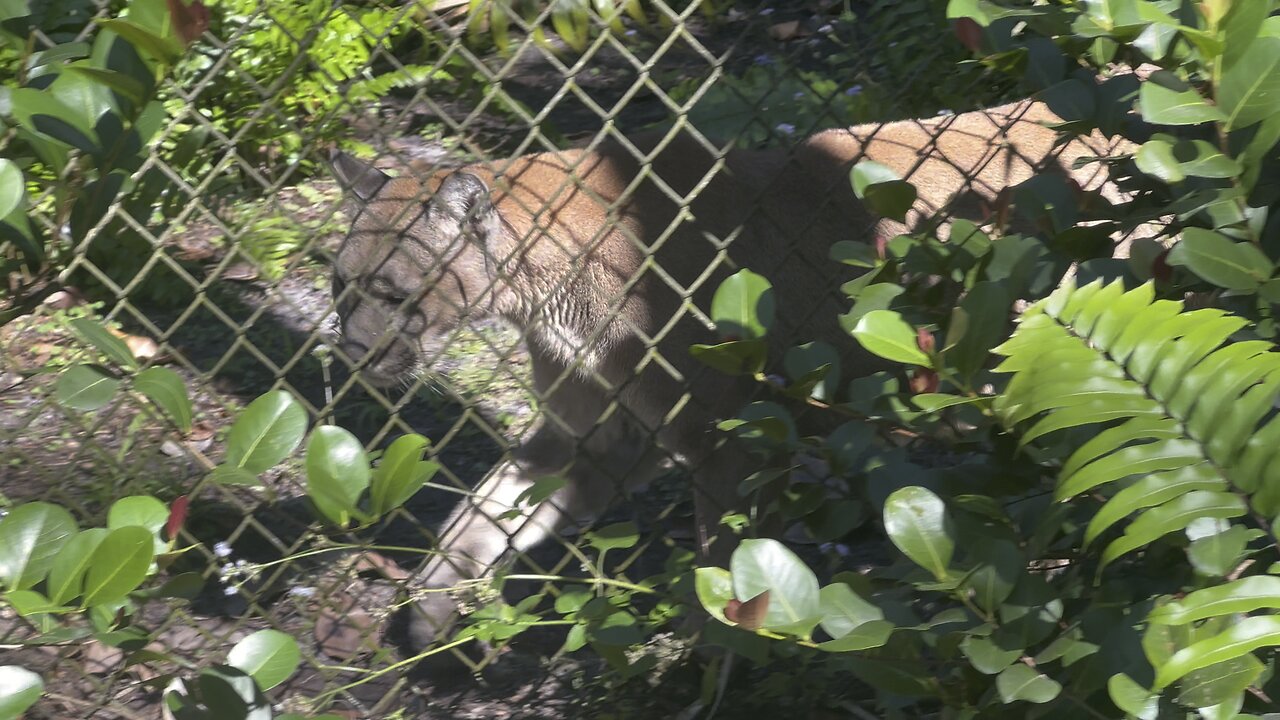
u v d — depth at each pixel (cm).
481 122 741
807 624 199
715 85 634
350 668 296
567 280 330
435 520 439
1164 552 207
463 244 375
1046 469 223
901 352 214
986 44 237
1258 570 201
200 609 360
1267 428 177
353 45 629
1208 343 186
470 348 530
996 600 199
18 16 237
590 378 392
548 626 369
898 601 229
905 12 580
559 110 760
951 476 227
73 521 224
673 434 377
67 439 446
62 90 231
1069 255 235
